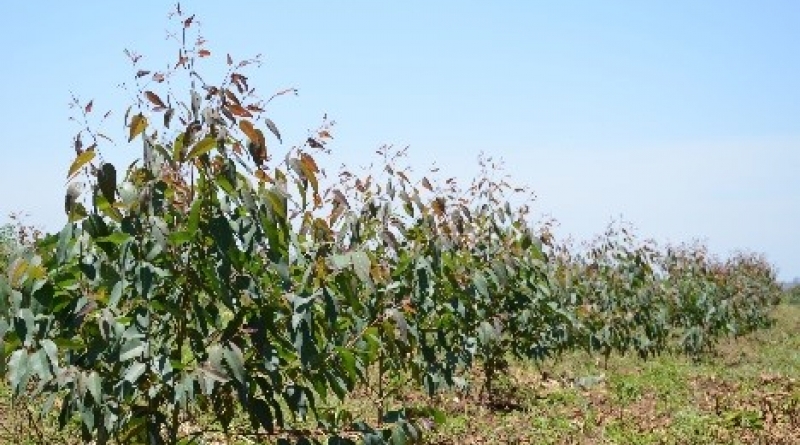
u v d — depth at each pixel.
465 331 8.20
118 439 3.69
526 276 8.98
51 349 3.13
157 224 3.21
